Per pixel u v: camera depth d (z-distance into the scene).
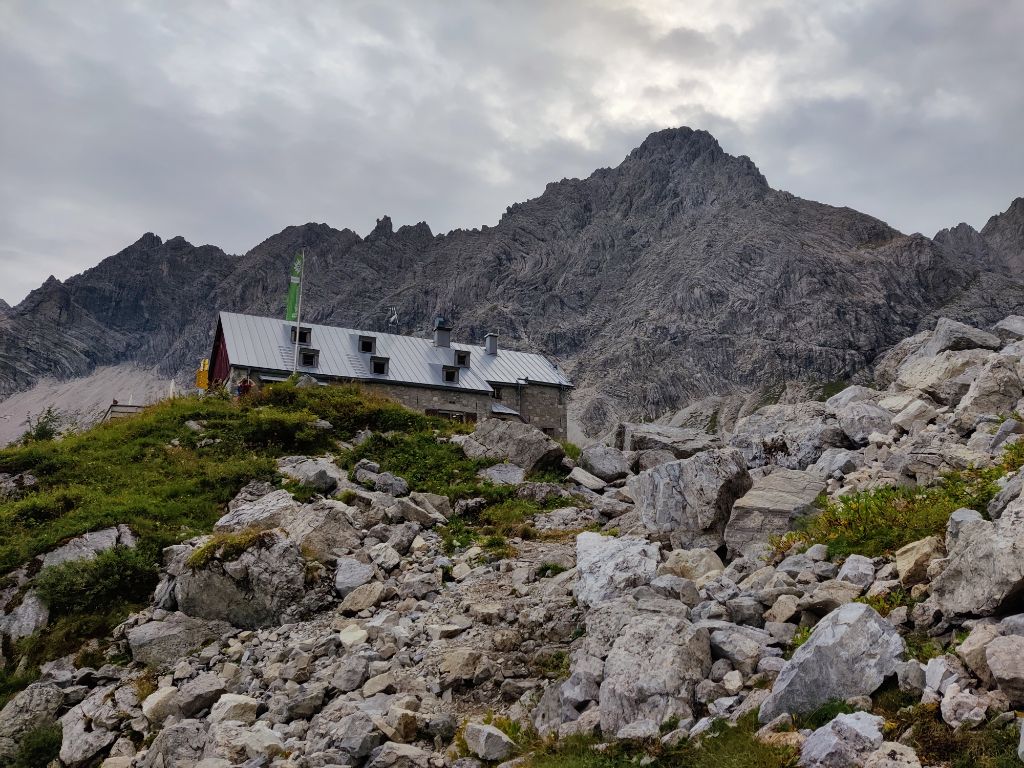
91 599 16.31
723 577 12.44
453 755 9.65
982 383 19.39
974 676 7.56
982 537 8.81
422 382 54.56
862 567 10.89
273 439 28.70
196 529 19.94
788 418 27.94
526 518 20.98
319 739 10.27
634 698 8.98
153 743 10.98
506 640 12.29
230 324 53.78
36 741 12.24
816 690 8.00
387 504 20.67
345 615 15.01
